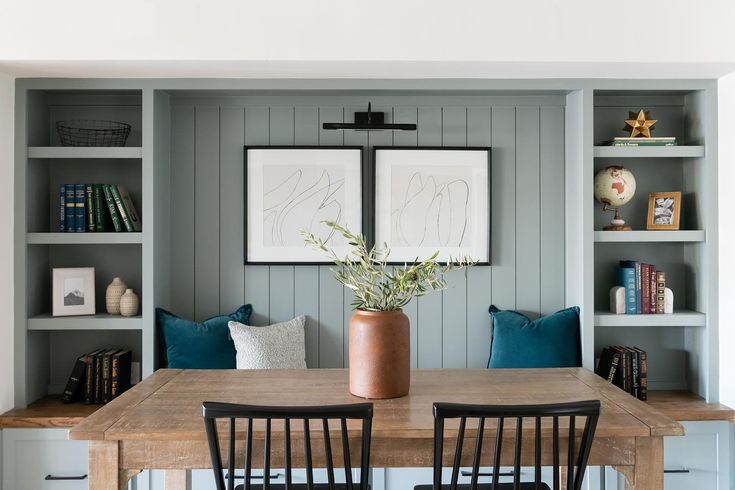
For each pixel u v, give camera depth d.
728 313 3.47
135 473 1.97
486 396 2.26
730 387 3.46
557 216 3.83
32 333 3.54
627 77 3.49
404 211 3.77
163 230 3.68
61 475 3.29
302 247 3.77
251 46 3.11
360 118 3.77
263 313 3.81
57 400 3.61
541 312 3.83
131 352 3.71
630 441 2.01
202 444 1.96
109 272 3.80
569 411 1.81
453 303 3.82
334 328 3.81
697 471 3.39
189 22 3.10
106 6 3.08
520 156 3.82
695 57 3.15
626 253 3.87
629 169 3.87
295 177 3.76
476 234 3.79
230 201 3.79
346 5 3.12
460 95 3.77
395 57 3.13
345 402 2.18
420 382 2.46
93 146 3.71
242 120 3.79
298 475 3.23
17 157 3.43
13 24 3.06
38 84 3.45
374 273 2.26
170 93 3.68
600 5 3.14
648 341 3.88
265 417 1.79
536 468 1.86
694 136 3.71
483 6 3.13
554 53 3.14
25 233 3.44
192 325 3.58
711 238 3.55
